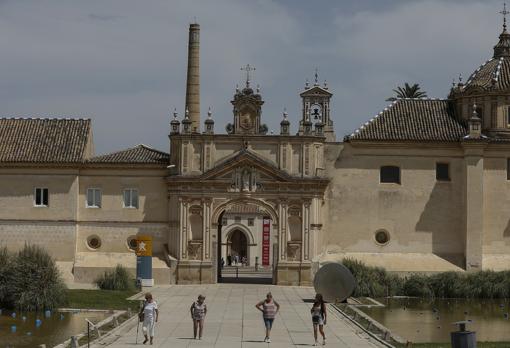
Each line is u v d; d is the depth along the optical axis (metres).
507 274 67.94
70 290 66.00
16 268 56.09
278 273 72.31
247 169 72.94
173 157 73.88
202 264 72.62
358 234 73.81
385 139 73.56
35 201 74.06
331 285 59.75
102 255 73.62
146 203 74.25
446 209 74.00
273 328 47.09
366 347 40.62
